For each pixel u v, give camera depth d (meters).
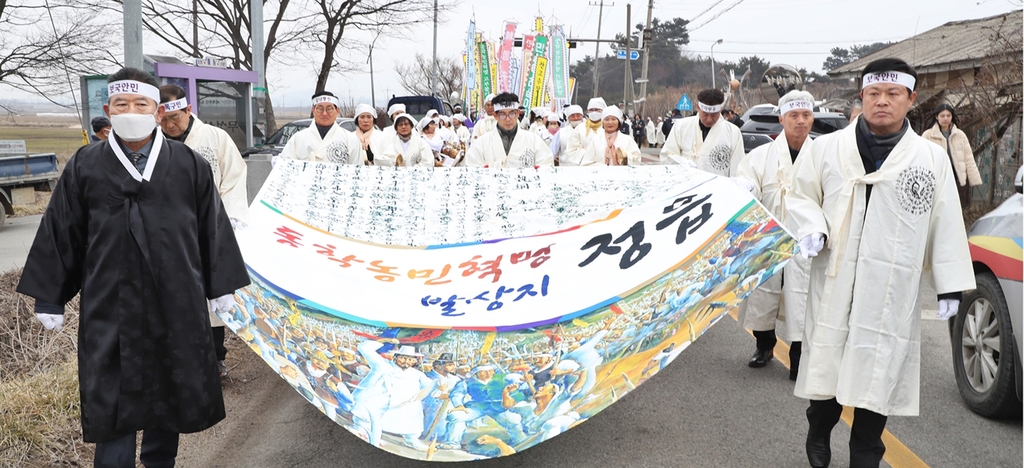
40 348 5.46
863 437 3.74
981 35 15.62
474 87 29.78
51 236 3.23
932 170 3.54
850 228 3.65
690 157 7.46
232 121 15.87
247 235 5.02
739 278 3.98
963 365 4.98
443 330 4.03
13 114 21.69
